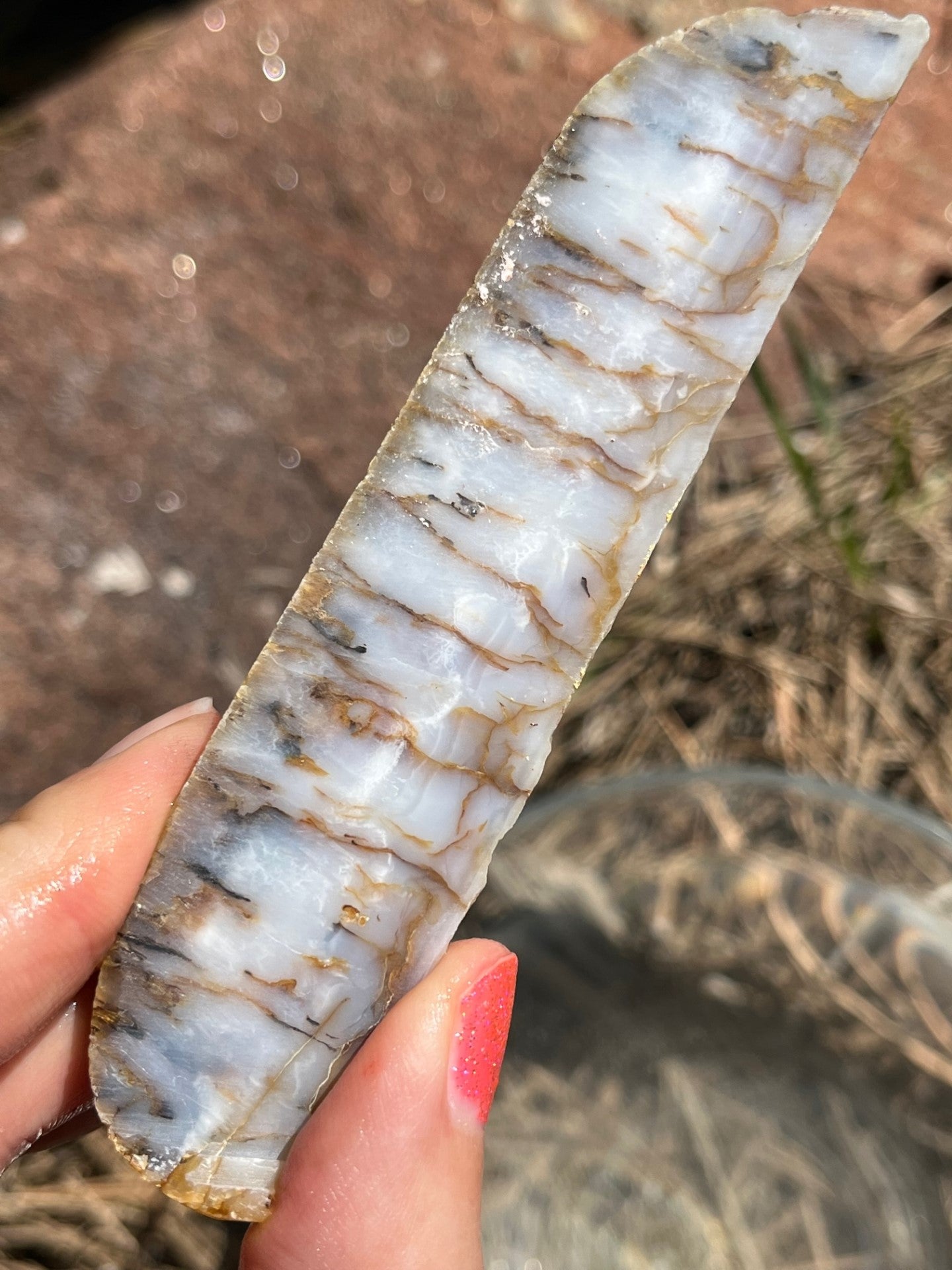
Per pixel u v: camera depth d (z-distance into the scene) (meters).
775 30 0.10
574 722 0.22
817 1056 0.20
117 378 0.24
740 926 0.19
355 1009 0.10
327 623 0.10
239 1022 0.10
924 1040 0.18
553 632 0.10
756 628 0.23
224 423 0.24
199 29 0.26
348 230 0.25
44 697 0.22
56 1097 0.13
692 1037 0.20
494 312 0.10
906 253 0.25
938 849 0.19
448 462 0.10
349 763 0.10
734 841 0.20
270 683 0.10
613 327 0.10
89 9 0.30
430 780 0.10
